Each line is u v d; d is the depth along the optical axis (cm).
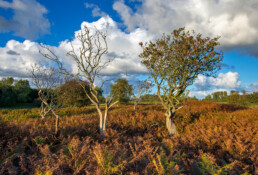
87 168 274
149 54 858
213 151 395
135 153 330
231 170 276
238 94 2611
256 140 432
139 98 1700
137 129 811
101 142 493
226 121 773
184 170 276
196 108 1577
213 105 1731
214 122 779
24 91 3825
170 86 813
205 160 286
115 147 367
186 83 798
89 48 581
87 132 576
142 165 296
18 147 355
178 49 761
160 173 242
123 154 313
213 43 739
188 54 758
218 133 496
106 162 270
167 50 817
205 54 764
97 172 241
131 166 289
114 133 571
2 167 277
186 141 445
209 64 767
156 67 848
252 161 335
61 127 579
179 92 822
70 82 1554
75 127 609
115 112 1355
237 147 377
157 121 967
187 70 777
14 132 463
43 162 295
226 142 398
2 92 3238
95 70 604
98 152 289
